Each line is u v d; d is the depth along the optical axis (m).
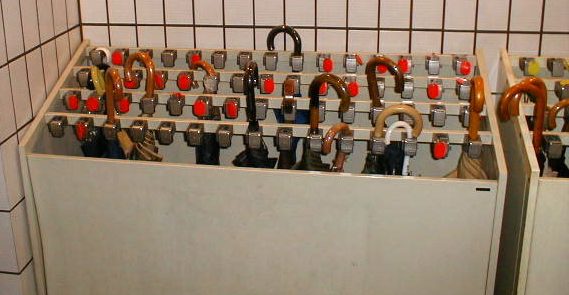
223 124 1.60
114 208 1.59
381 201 1.48
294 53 1.83
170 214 1.57
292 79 1.66
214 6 1.95
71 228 1.63
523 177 1.50
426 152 1.89
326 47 1.95
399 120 1.71
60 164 1.57
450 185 1.45
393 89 1.84
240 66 1.87
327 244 1.54
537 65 1.82
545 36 1.87
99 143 1.70
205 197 1.54
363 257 1.54
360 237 1.52
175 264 1.62
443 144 1.52
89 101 1.69
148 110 1.65
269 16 1.94
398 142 1.60
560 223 1.45
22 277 1.67
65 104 1.75
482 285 1.53
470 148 1.52
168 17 1.97
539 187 1.43
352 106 1.63
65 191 1.60
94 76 1.71
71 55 1.93
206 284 1.63
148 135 1.74
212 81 1.71
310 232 1.53
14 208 1.61
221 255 1.59
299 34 1.94
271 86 1.71
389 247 1.52
